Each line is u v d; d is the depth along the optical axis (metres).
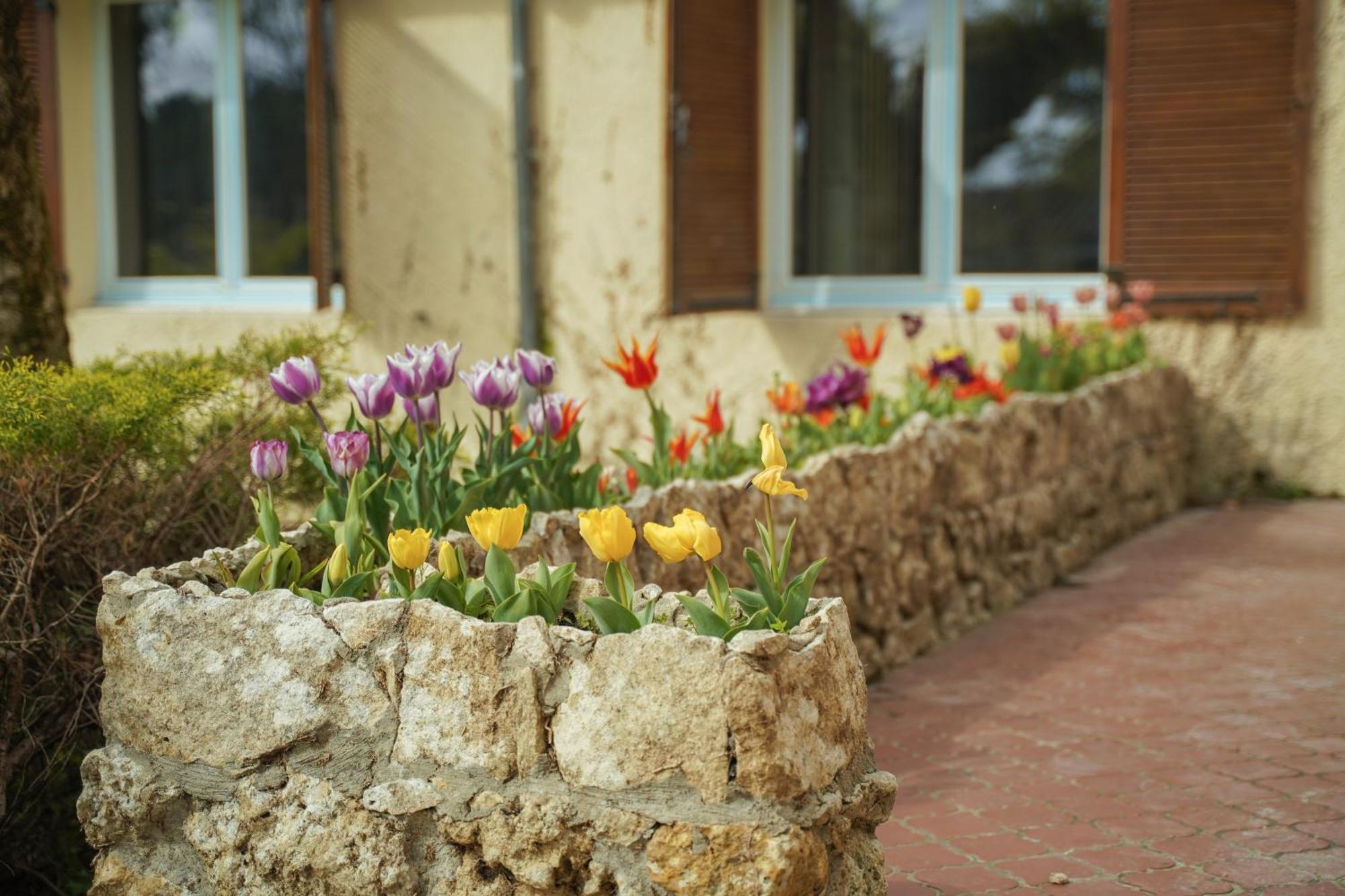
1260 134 7.73
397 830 2.73
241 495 4.31
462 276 9.01
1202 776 4.11
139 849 2.95
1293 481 7.96
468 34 8.88
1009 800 3.99
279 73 9.39
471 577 3.33
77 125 9.52
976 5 8.62
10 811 3.84
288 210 9.46
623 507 3.89
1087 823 3.79
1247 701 4.76
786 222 8.99
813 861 2.50
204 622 2.90
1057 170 8.55
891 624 5.27
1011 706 4.82
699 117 8.42
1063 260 8.59
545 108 8.79
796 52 8.91
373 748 2.77
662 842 2.51
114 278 9.73
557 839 2.60
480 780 2.68
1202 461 8.11
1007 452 6.12
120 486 3.96
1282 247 7.75
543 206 8.86
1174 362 8.09
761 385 8.67
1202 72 7.80
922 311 8.64
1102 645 5.48
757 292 8.88
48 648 3.79
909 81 8.78
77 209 9.56
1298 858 3.51
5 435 3.51
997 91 8.63
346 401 6.10
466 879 2.69
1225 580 6.36
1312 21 7.58
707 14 8.43
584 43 8.67
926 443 5.49
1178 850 3.58
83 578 3.90
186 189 9.59
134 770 2.93
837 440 5.44
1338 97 7.61
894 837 3.75
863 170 8.90
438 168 9.00
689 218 8.36
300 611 2.83
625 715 2.56
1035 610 6.05
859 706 2.77
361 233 9.17
